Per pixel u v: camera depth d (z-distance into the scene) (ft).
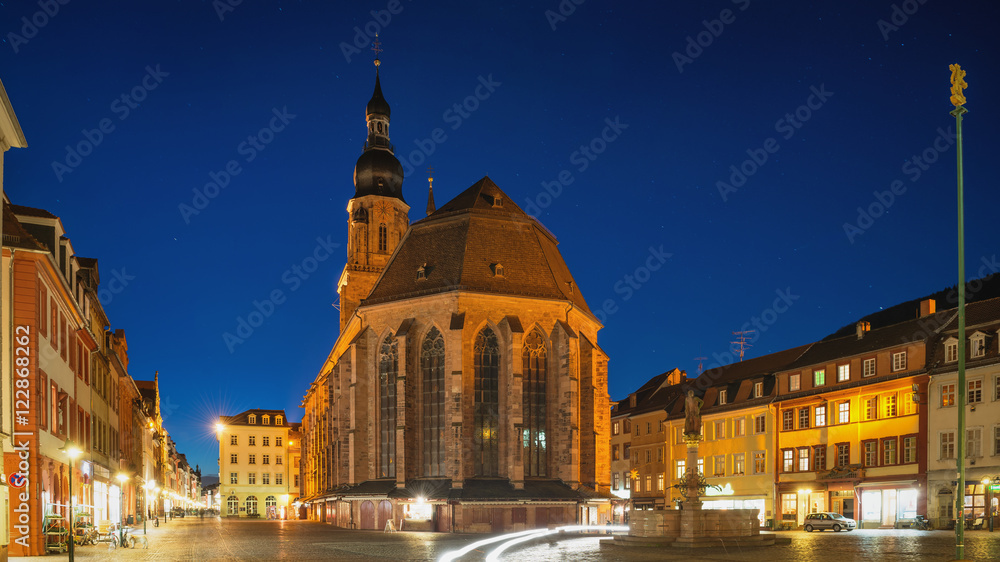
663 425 309.42
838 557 104.68
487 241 246.47
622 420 346.95
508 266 243.81
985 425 186.60
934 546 125.29
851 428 221.05
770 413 248.93
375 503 226.58
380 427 239.30
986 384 188.03
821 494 227.20
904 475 202.80
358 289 346.74
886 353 214.07
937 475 193.98
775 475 243.81
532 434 232.94
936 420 197.16
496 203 257.96
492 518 213.25
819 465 229.66
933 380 199.21
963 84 80.59
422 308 235.81
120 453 240.12
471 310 230.89
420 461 230.07
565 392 234.17
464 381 225.56
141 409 314.35
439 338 233.14
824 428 229.45
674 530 129.39
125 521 239.09
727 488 233.14
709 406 281.13
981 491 183.62
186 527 243.19
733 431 265.13
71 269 152.46
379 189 357.41
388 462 236.02
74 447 93.35
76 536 136.98
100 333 200.03
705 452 278.26
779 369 253.03
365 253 351.67
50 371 124.67
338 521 248.73
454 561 105.19
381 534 195.21
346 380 245.65
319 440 322.14
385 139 368.48
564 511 221.05
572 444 230.48
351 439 237.66
